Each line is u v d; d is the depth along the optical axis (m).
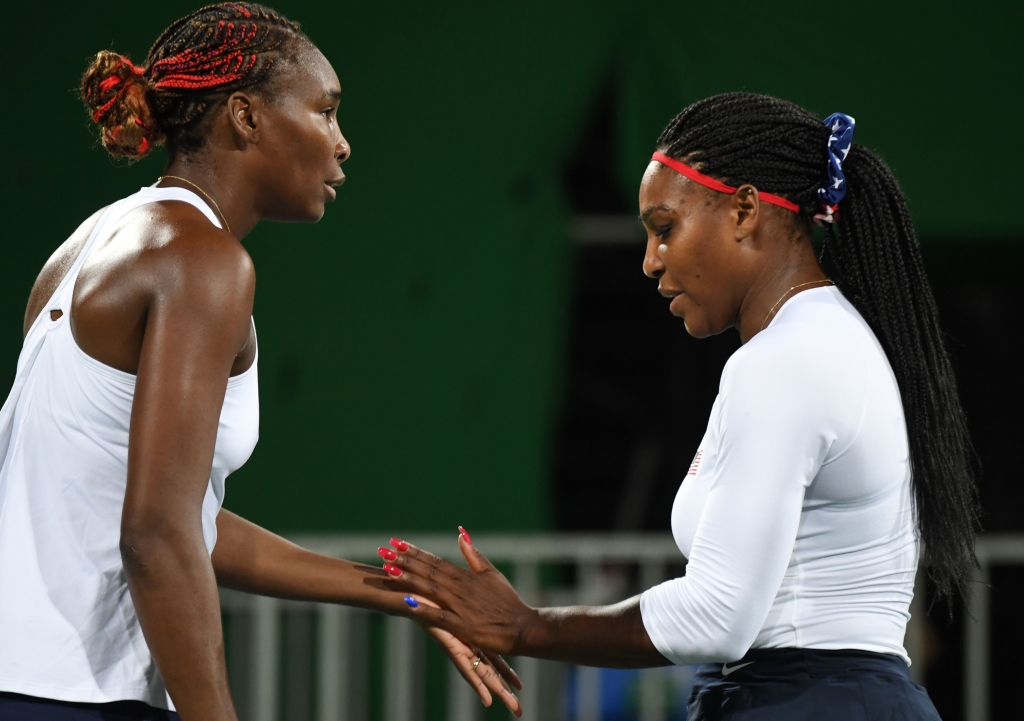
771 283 6.57
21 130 16.38
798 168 6.54
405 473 16.22
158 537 5.46
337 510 16.16
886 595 6.26
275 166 6.57
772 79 16.02
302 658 14.56
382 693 15.02
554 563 16.08
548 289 16.39
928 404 6.57
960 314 20.39
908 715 6.03
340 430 16.23
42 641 5.85
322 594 7.88
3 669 5.81
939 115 15.98
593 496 21.62
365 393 16.30
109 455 5.95
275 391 16.25
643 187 6.72
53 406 5.97
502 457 16.27
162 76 6.46
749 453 5.96
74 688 5.86
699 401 21.41
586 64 16.23
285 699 14.54
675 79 16.05
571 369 21.72
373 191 16.39
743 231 6.50
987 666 13.81
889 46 16.02
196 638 5.52
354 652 14.82
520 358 16.34
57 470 5.95
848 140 6.46
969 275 18.30
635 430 21.69
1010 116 15.96
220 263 5.80
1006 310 20.41
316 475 16.19
